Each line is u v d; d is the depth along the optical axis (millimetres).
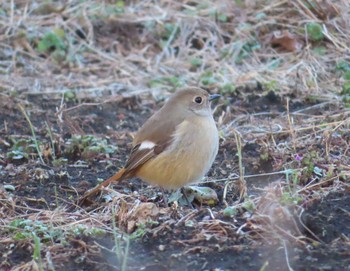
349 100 14391
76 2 18625
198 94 10984
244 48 16922
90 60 17219
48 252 9664
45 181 12234
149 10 18297
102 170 12711
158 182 11094
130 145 13602
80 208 11336
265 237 9695
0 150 13453
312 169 11477
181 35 17531
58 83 16328
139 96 15812
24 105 15195
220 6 17938
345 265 9031
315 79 15367
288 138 13180
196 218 10398
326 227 9672
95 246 9898
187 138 10852
